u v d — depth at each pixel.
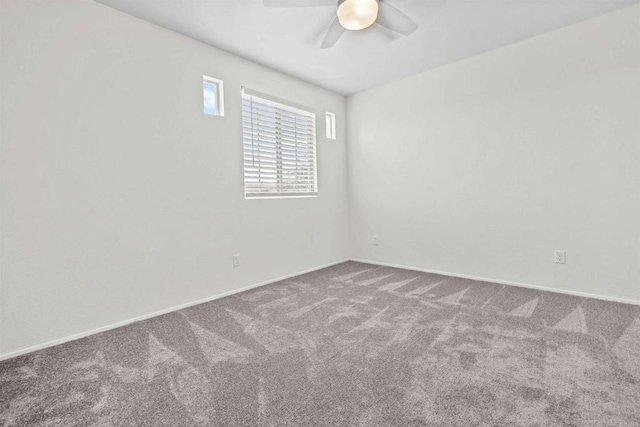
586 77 2.63
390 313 2.47
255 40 2.80
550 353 1.78
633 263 2.50
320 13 2.38
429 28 2.65
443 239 3.60
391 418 1.29
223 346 1.98
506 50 3.02
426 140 3.65
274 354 1.86
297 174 3.80
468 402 1.38
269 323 2.33
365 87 4.08
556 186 2.82
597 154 2.61
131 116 2.40
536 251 2.97
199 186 2.82
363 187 4.30
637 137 2.44
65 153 2.09
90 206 2.21
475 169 3.30
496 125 3.13
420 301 2.73
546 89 2.83
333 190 4.27
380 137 4.08
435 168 3.60
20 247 1.94
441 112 3.51
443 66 3.45
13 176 1.91
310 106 3.91
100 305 2.26
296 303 2.76
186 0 2.21
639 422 1.23
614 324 2.14
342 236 4.42
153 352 1.92
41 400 1.47
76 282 2.15
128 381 1.61
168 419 1.32
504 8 2.39
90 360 1.84
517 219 3.06
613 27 2.49
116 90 2.32
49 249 2.04
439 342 1.96
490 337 2.00
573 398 1.38
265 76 3.37
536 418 1.27
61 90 2.07
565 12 2.47
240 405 1.40
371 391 1.48
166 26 2.55
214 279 2.94
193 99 2.77
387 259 4.13
